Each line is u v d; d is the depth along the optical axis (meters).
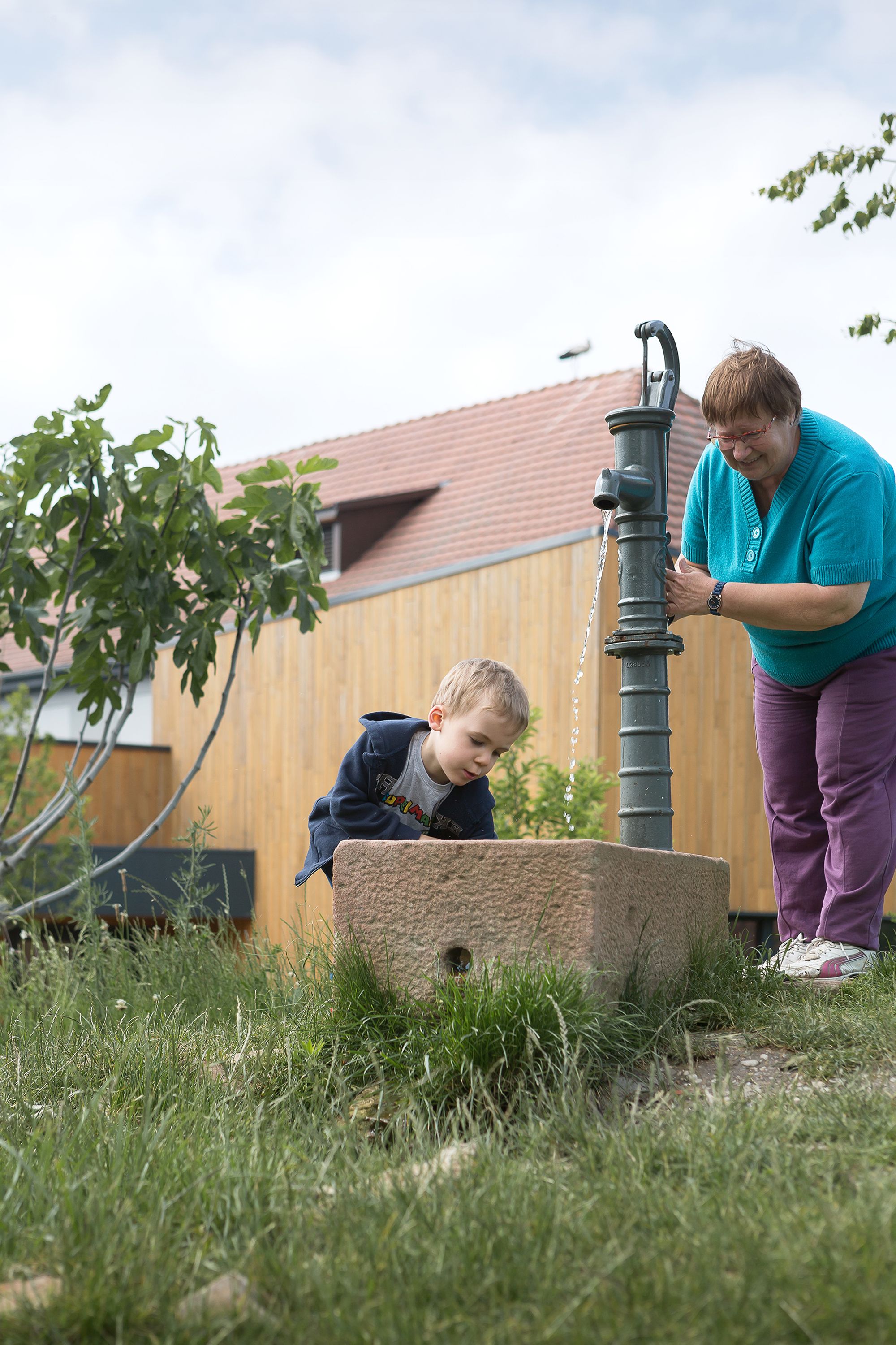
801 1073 2.84
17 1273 1.93
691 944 3.45
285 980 4.02
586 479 16.11
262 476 6.31
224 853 14.13
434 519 17.59
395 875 3.13
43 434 5.76
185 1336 1.69
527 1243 1.91
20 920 5.84
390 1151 2.62
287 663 14.14
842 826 3.86
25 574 5.95
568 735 11.22
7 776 10.78
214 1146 2.46
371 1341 1.66
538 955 2.94
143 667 5.93
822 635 3.86
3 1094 3.03
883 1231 1.82
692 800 11.29
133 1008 4.07
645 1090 2.82
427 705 12.59
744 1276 1.73
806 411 3.91
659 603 3.84
